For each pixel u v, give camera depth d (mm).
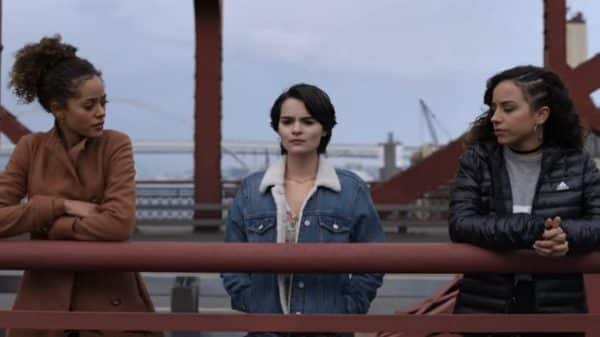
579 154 2588
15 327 2381
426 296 4566
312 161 2699
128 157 2658
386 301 5719
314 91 2613
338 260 2299
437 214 13953
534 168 2611
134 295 2689
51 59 2633
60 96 2529
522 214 2357
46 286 2553
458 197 2604
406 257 2311
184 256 2307
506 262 2338
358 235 2688
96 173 2639
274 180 2654
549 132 2619
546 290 2525
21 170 2670
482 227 2332
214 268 2314
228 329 2365
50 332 2592
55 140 2648
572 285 2539
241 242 2584
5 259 2320
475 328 2375
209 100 12977
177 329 2367
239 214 2719
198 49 12898
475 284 2619
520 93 2531
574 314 2398
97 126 2576
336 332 2385
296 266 2303
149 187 13781
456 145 12891
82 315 2381
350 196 2664
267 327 2361
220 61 12938
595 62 11633
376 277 2604
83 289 2607
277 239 2615
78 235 2459
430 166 12961
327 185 2639
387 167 20469
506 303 2543
